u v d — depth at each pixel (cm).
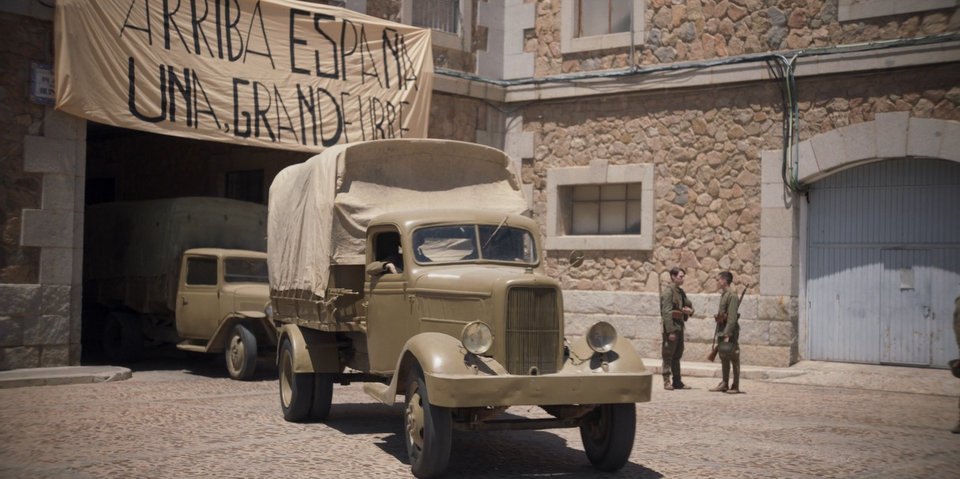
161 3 1282
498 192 893
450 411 627
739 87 1463
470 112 1673
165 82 1284
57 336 1219
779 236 1414
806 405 1056
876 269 1370
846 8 1365
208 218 1454
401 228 755
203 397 1041
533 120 1689
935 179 1320
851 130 1358
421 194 861
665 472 674
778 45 1429
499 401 613
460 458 724
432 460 620
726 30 1479
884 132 1328
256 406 979
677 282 1230
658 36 1547
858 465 704
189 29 1312
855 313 1385
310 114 1431
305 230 869
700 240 1491
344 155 828
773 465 701
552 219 1648
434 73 1595
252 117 1370
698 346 1471
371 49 1504
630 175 1562
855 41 1360
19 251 1188
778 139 1424
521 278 657
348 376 915
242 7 1369
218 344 1269
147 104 1264
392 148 852
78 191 1239
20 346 1184
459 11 1670
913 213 1339
